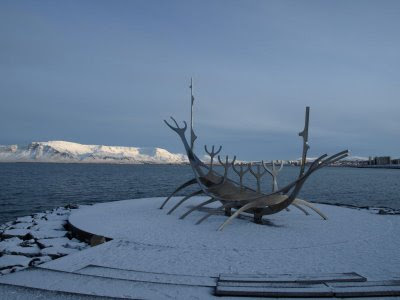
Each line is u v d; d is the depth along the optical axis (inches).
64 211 687.1
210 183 550.3
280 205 477.4
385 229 471.5
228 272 293.6
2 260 360.2
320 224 503.8
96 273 287.9
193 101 578.2
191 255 342.0
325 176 3612.2
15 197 1286.9
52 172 4183.1
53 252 381.4
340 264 315.0
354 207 775.7
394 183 2289.6
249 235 427.5
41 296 230.5
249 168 515.8
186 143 576.4
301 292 236.8
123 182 2260.1
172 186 1887.3
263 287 248.5
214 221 515.8
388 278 277.3
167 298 234.7
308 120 450.6
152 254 343.9
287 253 350.6
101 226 475.8
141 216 564.1
